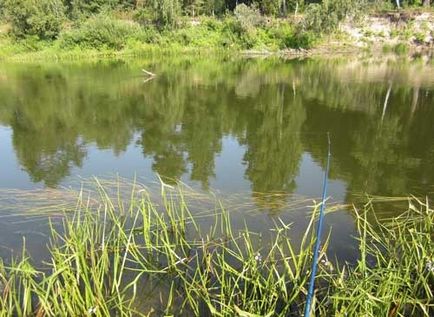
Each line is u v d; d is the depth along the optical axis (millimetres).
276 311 4637
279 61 32344
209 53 38219
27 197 7738
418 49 36875
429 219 5949
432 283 4848
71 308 4465
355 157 10617
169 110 16562
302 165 10078
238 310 4164
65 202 7488
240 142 12273
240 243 6184
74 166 10227
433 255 4965
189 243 6207
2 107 17359
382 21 40531
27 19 38500
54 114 16062
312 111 15930
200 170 9789
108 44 38688
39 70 28531
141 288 5219
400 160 10359
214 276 5383
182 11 45656
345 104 17016
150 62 32562
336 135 12758
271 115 15508
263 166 10070
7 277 5375
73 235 5336
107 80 23734
